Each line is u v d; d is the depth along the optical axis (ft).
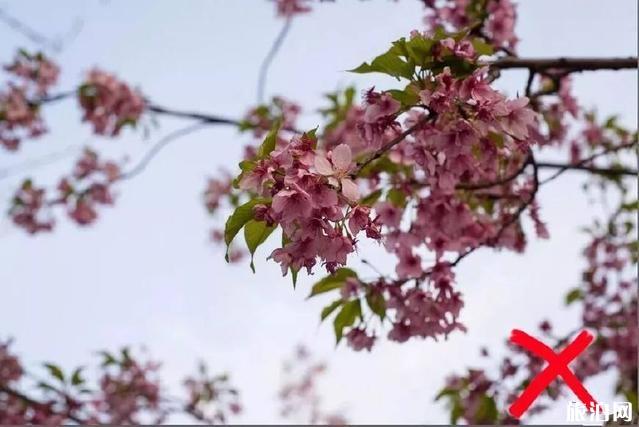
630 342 22.08
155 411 26.40
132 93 23.56
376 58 8.80
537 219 12.94
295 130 20.72
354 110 19.58
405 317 11.18
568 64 11.96
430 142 9.09
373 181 11.97
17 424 22.74
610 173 14.05
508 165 12.47
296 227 7.30
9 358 23.65
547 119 14.26
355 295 11.44
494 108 8.58
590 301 23.48
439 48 8.91
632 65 11.76
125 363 26.45
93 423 23.73
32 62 25.22
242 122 22.11
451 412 17.95
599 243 23.06
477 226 12.47
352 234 7.36
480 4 13.37
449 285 11.16
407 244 11.44
